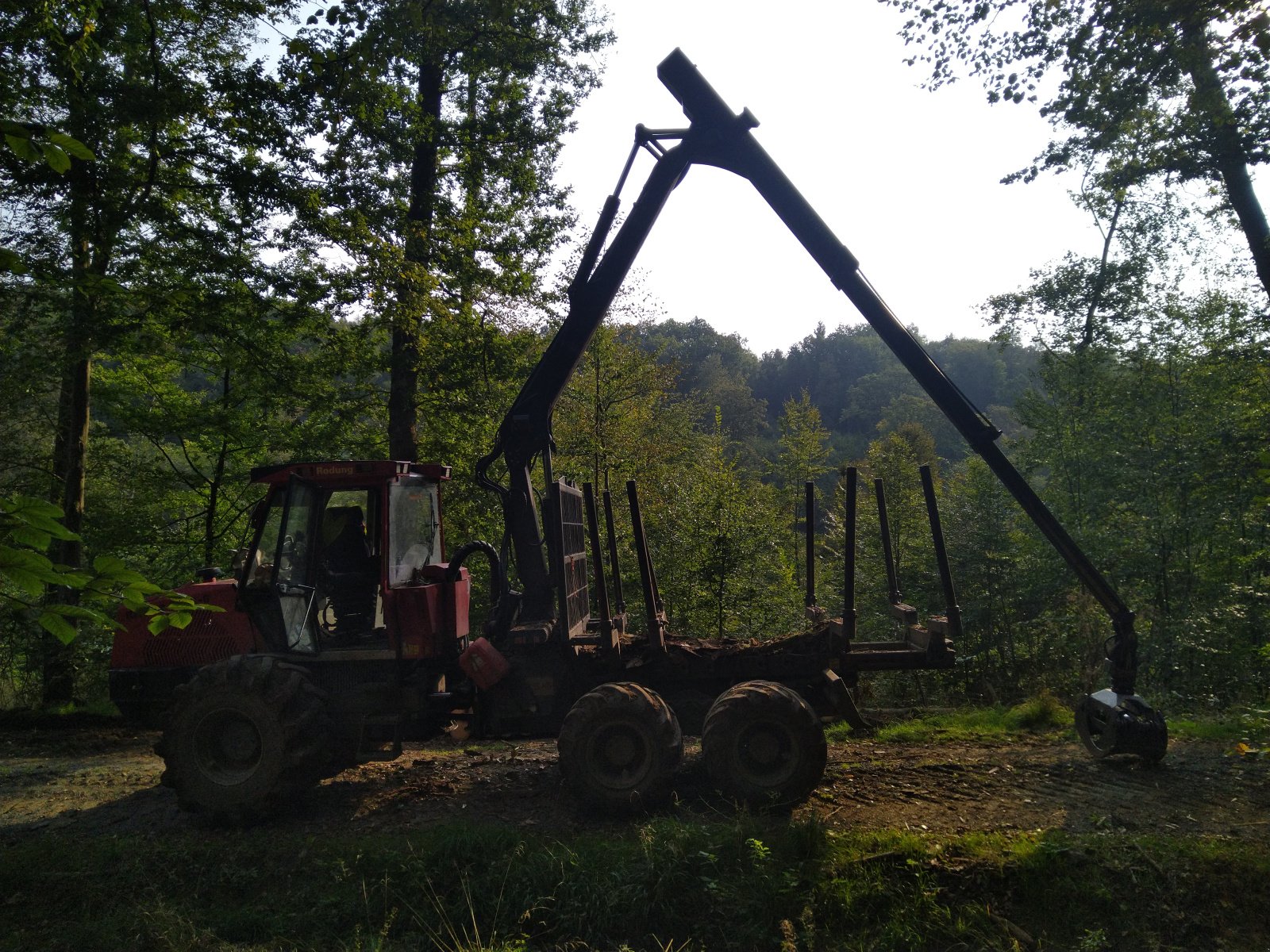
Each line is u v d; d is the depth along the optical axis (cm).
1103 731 688
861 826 572
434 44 1164
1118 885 500
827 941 475
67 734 973
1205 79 1054
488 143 1355
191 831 617
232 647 689
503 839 555
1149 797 618
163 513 1535
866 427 7850
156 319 1080
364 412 1393
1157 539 1366
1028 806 606
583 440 1734
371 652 664
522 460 723
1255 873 496
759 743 600
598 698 607
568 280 1466
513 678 674
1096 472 1492
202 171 1090
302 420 1473
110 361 1438
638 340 1856
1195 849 518
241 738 623
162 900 516
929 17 1105
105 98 987
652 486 1738
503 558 720
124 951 470
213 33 1176
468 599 746
